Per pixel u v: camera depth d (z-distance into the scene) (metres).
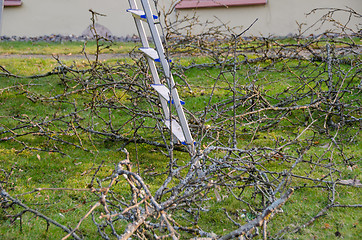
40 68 10.37
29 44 13.63
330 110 6.80
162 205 3.86
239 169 4.74
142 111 7.13
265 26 13.59
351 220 4.65
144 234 4.09
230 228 4.66
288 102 7.94
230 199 5.14
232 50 10.28
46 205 5.12
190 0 13.72
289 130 7.13
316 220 4.68
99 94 7.73
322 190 5.27
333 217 4.71
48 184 5.69
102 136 7.17
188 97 8.59
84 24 14.42
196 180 4.27
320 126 7.18
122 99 8.55
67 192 5.44
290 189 3.49
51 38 14.39
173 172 4.46
